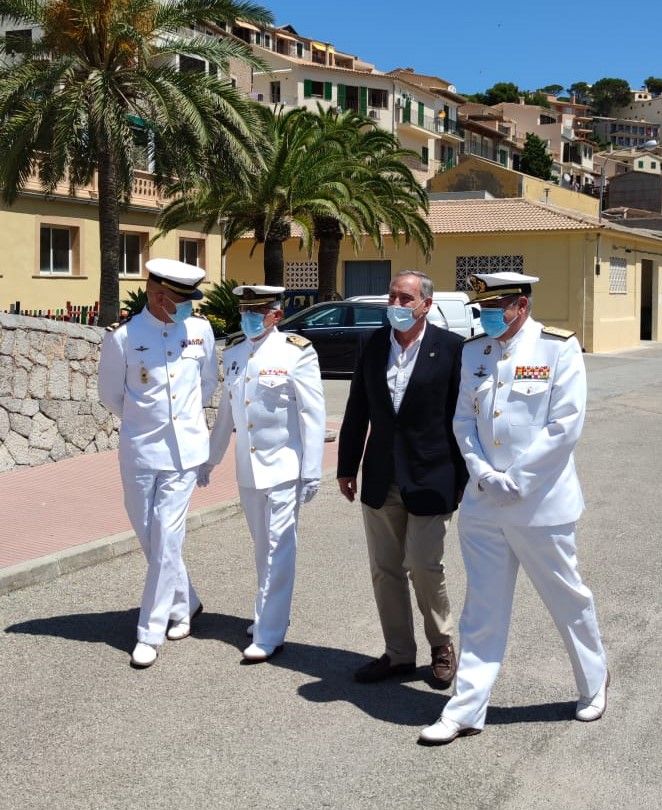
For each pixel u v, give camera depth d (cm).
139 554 684
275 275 2317
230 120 1792
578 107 13250
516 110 9738
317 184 2194
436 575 443
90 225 2548
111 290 1895
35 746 394
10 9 1800
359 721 416
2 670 476
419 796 351
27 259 2366
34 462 959
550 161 8362
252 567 655
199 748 391
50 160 1886
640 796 350
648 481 957
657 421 1402
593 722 412
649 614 554
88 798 352
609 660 483
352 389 472
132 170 1861
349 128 2442
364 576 630
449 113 7450
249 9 1822
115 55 1808
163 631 491
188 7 1806
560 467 394
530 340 396
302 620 547
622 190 6344
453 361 438
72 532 703
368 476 450
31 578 610
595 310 2884
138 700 439
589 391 1775
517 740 396
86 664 483
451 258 3014
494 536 397
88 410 1027
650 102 15762
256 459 495
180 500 499
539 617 547
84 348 1014
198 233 2970
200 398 516
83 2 1723
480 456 399
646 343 3472
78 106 1708
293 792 355
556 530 392
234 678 465
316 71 6372
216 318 2491
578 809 341
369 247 3117
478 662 399
